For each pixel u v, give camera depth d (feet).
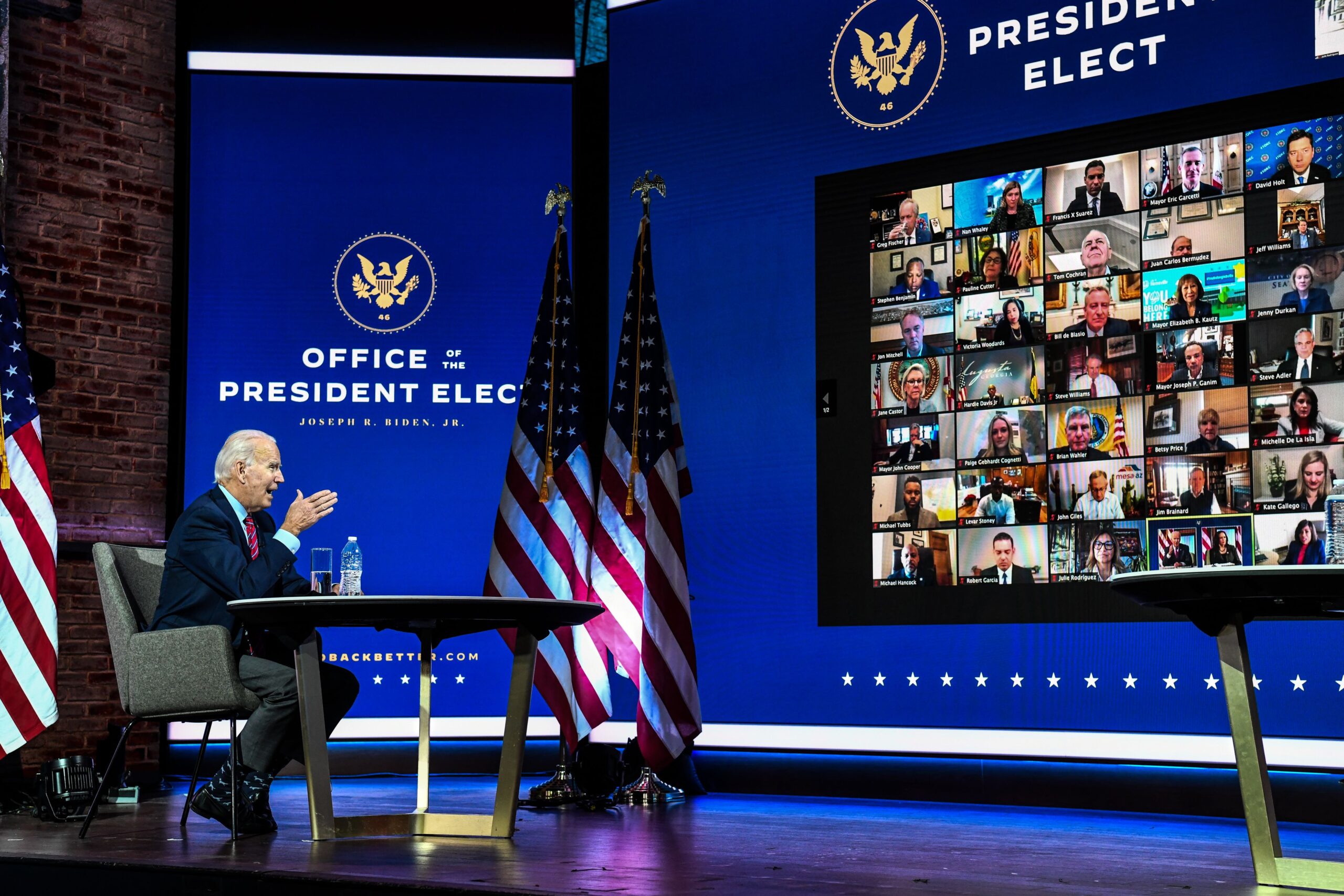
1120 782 16.15
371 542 20.52
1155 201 16.35
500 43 21.39
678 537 17.15
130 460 20.48
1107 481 16.34
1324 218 15.26
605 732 19.66
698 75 19.86
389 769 20.33
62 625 19.53
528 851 12.06
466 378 20.97
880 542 17.84
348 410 20.77
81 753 19.51
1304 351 15.24
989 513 17.12
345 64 21.27
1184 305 16.05
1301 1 15.64
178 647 13.16
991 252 17.44
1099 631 16.28
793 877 10.44
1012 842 13.00
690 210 19.76
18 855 11.81
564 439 17.60
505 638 17.19
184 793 18.53
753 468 18.86
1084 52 17.03
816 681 18.11
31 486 16.47
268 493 14.75
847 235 18.52
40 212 20.01
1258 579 9.59
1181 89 16.31
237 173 21.07
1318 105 15.42
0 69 19.30
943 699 17.24
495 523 19.08
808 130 18.98
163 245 21.08
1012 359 17.15
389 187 21.18
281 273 20.94
